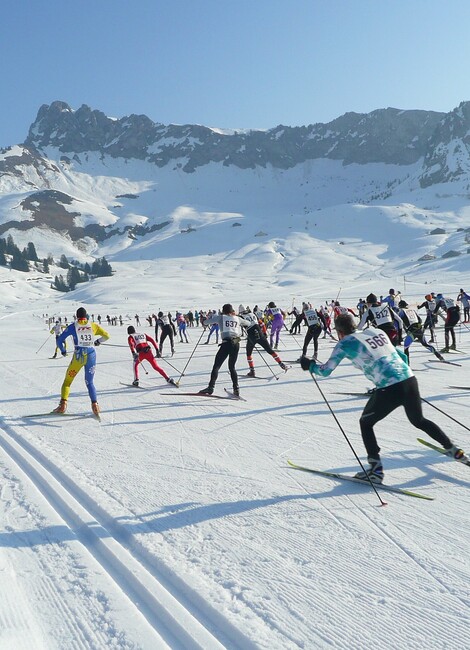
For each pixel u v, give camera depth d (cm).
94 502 445
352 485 474
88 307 10262
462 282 9250
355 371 1172
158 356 1673
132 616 287
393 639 258
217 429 700
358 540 366
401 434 628
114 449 618
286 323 3334
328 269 15150
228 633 271
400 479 483
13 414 852
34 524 411
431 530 377
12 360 1875
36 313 9475
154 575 331
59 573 336
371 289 9494
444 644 253
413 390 460
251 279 13975
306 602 292
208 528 392
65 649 261
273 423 718
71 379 824
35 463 574
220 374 1227
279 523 398
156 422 759
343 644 255
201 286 12619
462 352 1467
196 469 532
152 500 448
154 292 11719
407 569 324
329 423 704
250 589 306
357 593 300
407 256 15750
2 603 302
